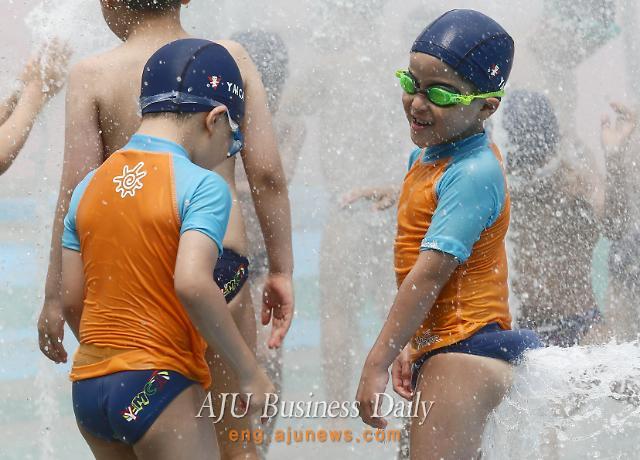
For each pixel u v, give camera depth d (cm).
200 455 1041
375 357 1141
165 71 1063
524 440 1201
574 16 1908
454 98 1126
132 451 1060
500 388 1145
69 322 1112
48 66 1416
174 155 1041
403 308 1130
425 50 1140
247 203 1444
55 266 1222
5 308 1866
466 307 1148
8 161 1338
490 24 1162
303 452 1438
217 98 1070
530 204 1611
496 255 1169
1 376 1695
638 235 1656
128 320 1021
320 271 1728
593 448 1303
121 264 1023
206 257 993
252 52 1591
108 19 1261
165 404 1016
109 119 1216
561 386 1205
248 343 1214
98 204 1041
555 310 1597
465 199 1120
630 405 1284
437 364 1150
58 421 1579
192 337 1041
